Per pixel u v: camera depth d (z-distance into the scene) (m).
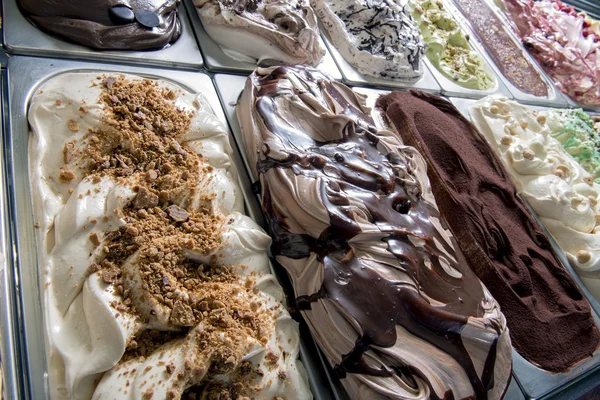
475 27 2.81
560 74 2.89
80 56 1.44
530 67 2.81
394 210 1.33
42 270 1.00
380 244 1.22
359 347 1.09
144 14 1.58
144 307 1.00
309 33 1.82
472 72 2.50
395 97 1.88
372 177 1.35
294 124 1.40
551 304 1.60
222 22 1.72
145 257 1.04
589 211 1.95
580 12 3.46
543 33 2.99
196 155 1.31
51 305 0.98
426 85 2.26
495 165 1.92
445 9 2.67
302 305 1.17
